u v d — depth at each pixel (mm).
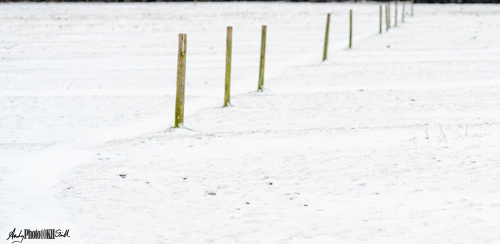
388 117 26094
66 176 16906
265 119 26328
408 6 104375
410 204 13016
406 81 36781
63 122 26516
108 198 14547
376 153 18875
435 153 18344
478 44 54438
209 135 22844
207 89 35906
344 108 28688
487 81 35438
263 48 34281
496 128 22078
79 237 11562
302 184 15445
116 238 11461
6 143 22203
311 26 76188
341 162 17844
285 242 10773
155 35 68125
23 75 42562
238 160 18672
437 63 43781
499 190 13727
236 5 104562
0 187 15742
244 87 36625
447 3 111688
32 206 13906
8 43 61719
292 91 34469
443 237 10453
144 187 15594
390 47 55031
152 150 20438
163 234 11641
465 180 14914
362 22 80125
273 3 108812
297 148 20203
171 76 41250
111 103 31219
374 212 12539
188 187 15508
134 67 46094
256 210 13188
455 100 29734
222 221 12430
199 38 65312
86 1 113438
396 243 10312
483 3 111125
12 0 112438
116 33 70188
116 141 22250
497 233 10469
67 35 68375
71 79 40500
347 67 43812
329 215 12508
